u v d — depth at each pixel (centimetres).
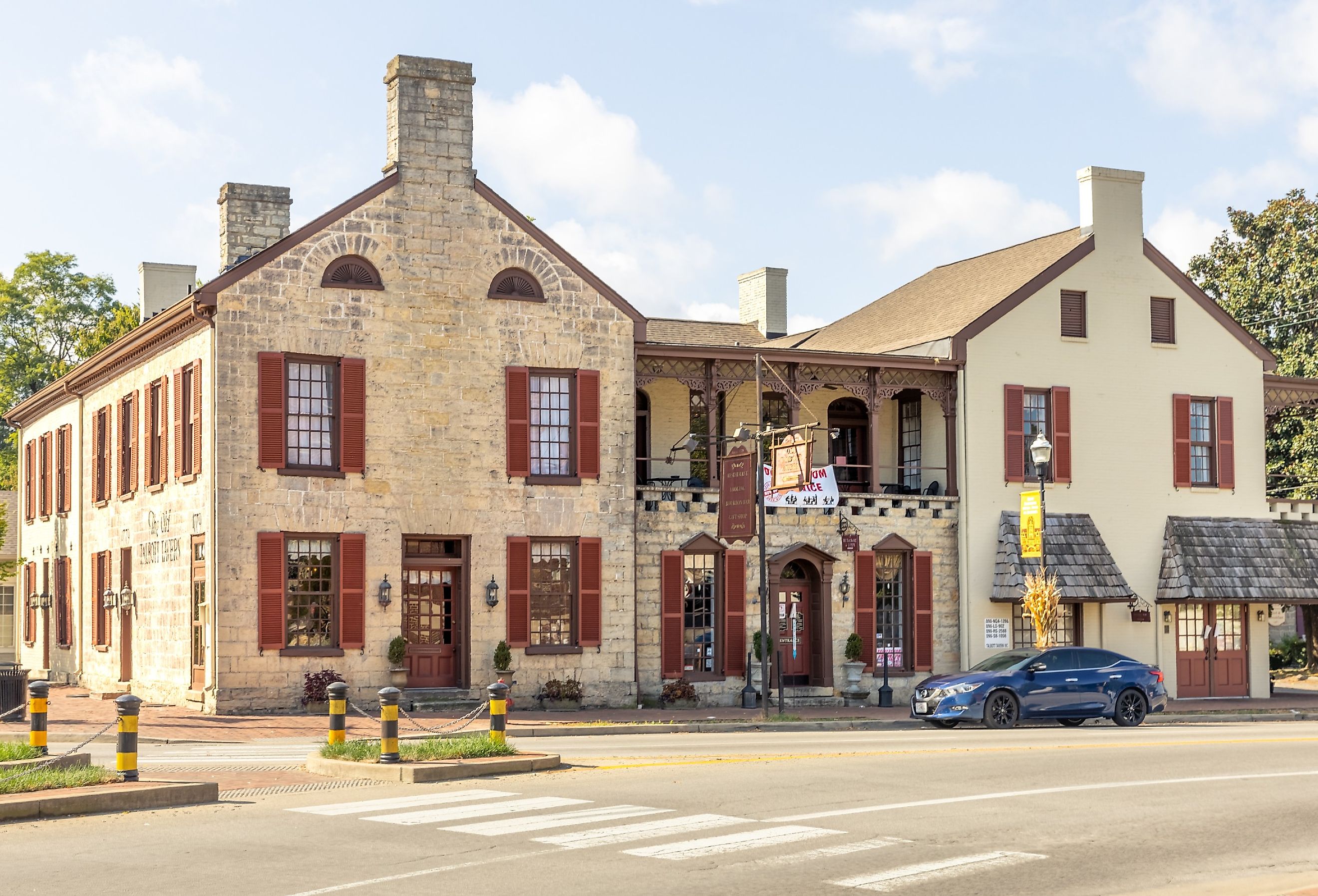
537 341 3350
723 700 3503
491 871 1233
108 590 3878
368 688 3158
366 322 3203
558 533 3347
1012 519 3766
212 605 3073
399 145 3259
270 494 3100
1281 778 1881
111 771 1748
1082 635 3834
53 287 7306
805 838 1395
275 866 1260
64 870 1248
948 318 3956
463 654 3253
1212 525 3988
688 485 3697
